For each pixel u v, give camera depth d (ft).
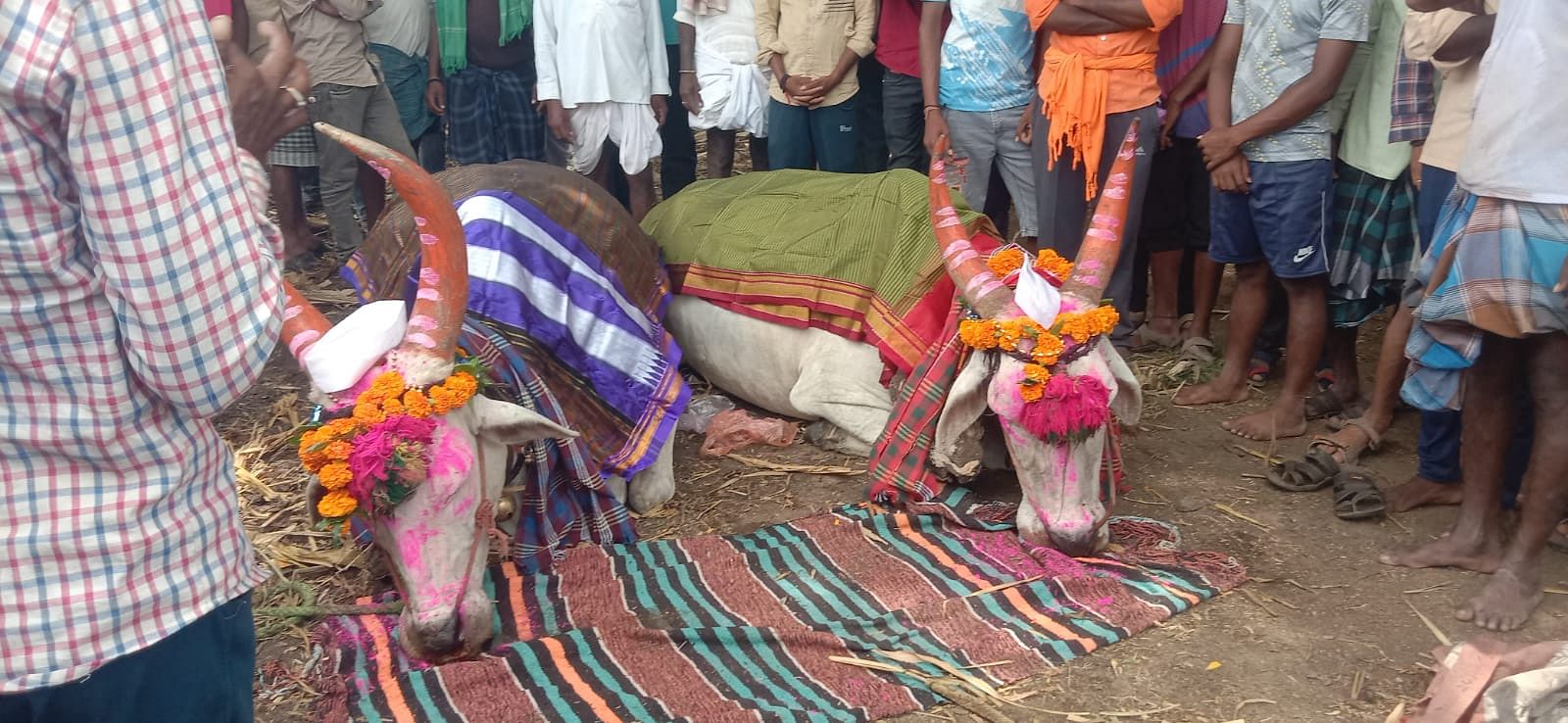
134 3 5.46
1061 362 12.80
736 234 17.71
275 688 11.80
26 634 6.03
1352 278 16.31
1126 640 12.14
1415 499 14.56
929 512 14.43
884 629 12.37
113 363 5.92
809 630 12.30
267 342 6.13
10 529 5.95
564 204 15.56
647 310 16.46
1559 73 10.78
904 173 16.62
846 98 22.44
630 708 11.08
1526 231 11.18
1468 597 12.60
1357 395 17.16
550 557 13.78
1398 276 16.07
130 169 5.47
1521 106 11.01
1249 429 16.75
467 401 11.33
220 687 6.82
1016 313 13.10
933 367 14.47
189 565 6.48
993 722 10.92
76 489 6.06
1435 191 14.47
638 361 15.06
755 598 13.04
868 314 15.75
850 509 14.78
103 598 6.13
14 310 5.65
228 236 5.91
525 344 13.70
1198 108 18.13
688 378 19.34
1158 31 17.31
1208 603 12.76
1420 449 14.43
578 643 12.01
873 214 16.22
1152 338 20.01
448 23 24.75
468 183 15.52
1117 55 17.11
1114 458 14.69
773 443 16.92
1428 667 11.52
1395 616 12.39
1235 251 16.79
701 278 17.90
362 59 23.34
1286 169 15.56
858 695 11.28
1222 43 16.10
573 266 14.92
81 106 5.33
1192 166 18.88
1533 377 11.72
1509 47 11.16
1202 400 17.81
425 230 11.24
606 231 16.02
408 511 10.89
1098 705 11.15
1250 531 14.32
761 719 10.87
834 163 22.88
